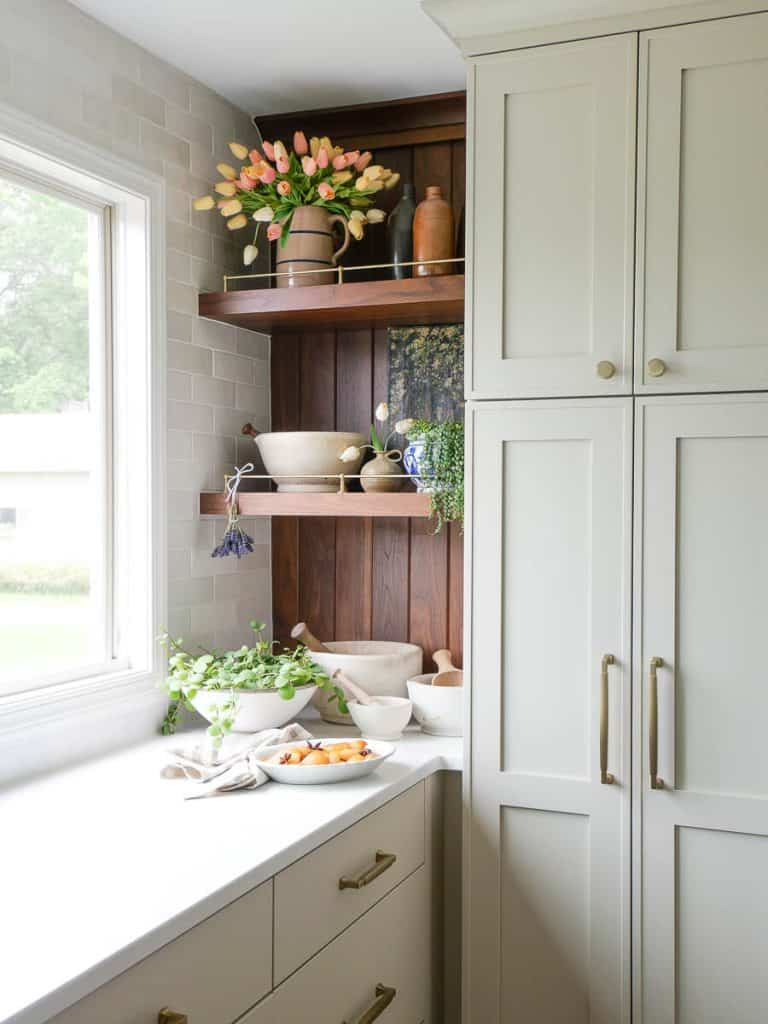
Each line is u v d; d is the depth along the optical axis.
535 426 2.06
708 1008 1.96
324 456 2.43
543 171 2.05
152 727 2.32
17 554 2.09
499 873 2.11
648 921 1.99
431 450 2.34
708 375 1.94
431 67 2.39
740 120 1.92
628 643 2.00
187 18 2.12
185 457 2.44
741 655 1.93
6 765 1.93
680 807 1.97
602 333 2.01
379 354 2.70
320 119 2.67
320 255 2.46
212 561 2.55
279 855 1.56
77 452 2.25
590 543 2.03
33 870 1.48
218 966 1.43
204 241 2.52
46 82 1.98
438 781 2.23
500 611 2.10
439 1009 2.24
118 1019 1.23
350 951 1.82
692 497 1.96
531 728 2.08
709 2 1.92
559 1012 2.07
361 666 2.47
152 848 1.58
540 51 2.04
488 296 2.09
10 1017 1.06
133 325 2.31
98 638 2.30
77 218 2.25
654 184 1.97
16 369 2.07
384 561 2.72
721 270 1.94
